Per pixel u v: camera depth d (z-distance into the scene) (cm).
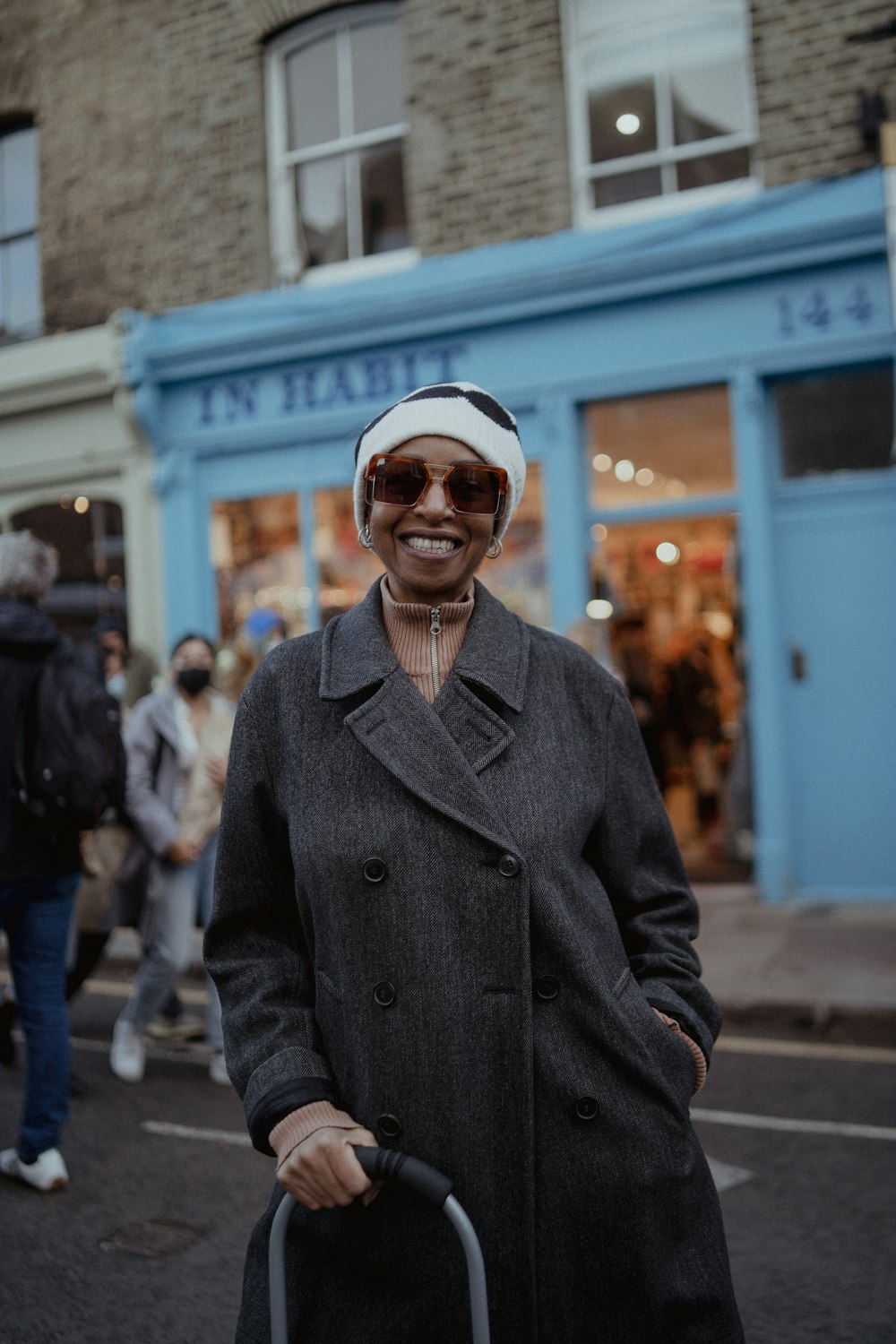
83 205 1012
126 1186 391
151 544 984
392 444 167
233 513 958
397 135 895
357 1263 149
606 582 838
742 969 618
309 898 156
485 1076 147
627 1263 147
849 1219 355
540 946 151
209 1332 298
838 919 717
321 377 906
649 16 806
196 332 951
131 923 499
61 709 371
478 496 166
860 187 724
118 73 995
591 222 823
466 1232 138
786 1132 427
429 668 167
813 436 776
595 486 829
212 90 952
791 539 776
